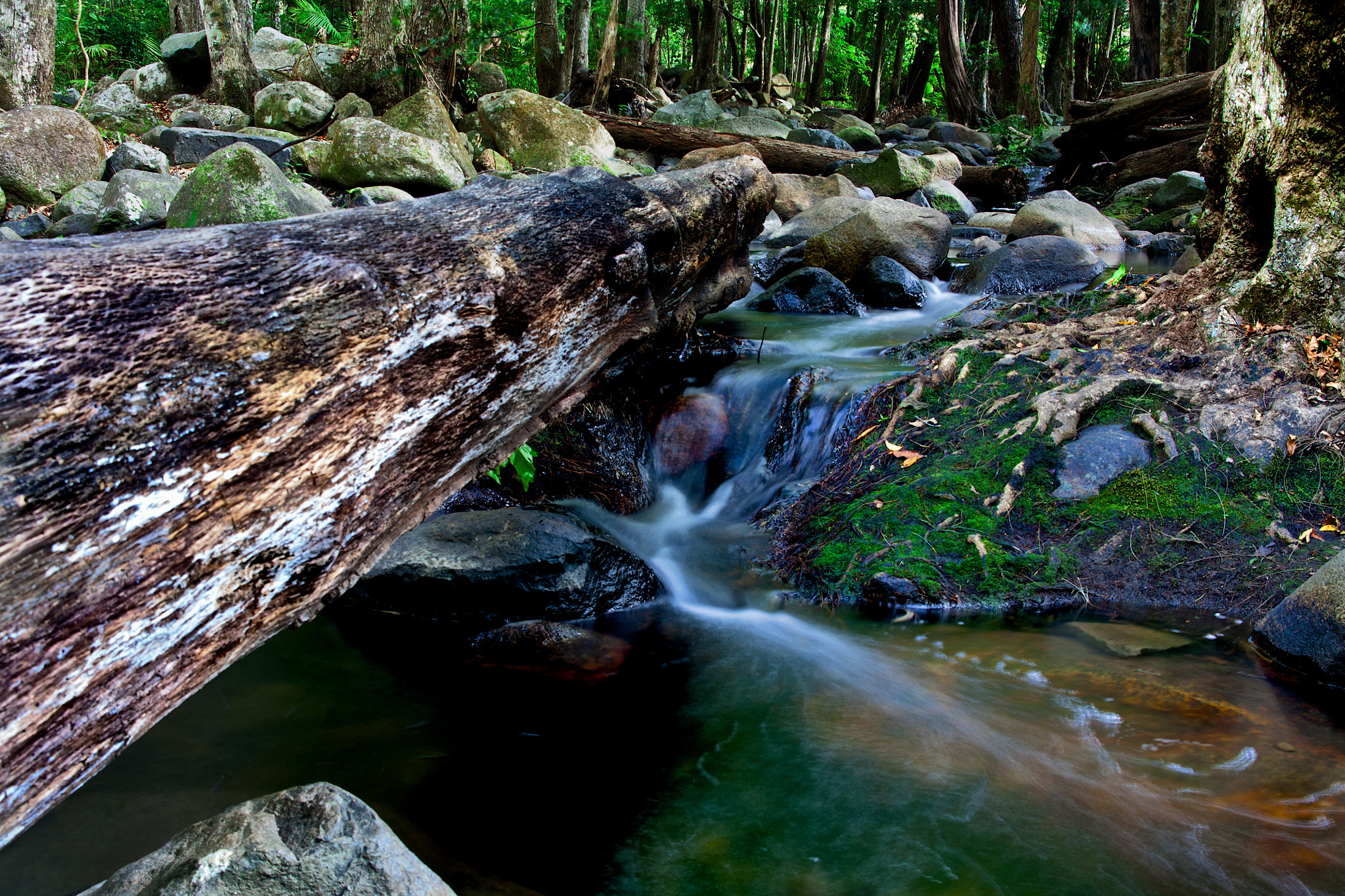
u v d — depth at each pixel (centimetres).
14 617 120
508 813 217
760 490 452
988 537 342
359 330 171
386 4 1238
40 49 996
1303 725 243
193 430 141
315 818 153
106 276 146
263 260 167
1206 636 290
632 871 196
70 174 836
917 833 208
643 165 1402
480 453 229
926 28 3269
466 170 1083
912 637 304
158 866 150
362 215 204
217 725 258
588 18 2025
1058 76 2948
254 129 1118
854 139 2217
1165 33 1905
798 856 201
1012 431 386
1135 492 347
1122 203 1170
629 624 332
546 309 225
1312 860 193
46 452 124
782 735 252
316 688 282
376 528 189
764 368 523
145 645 139
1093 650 286
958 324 595
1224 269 422
